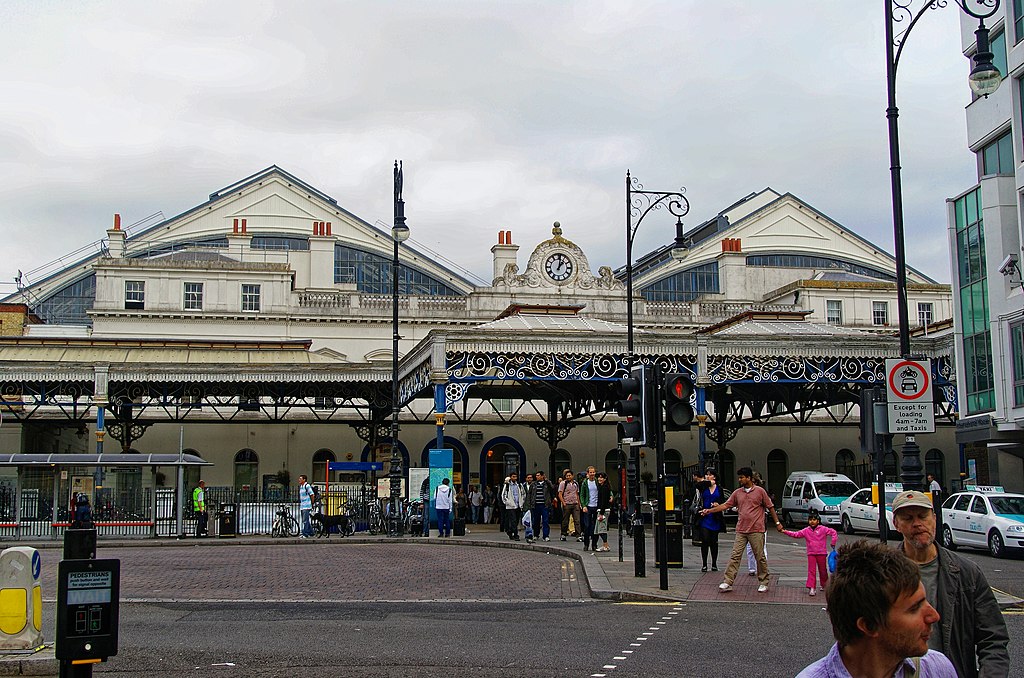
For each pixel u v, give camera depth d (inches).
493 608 587.2
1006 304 1289.4
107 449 1831.9
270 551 1054.4
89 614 286.8
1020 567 861.2
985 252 1341.0
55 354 1659.7
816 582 643.5
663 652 434.3
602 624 518.0
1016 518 957.8
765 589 641.0
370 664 408.2
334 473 1878.7
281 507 1337.4
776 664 406.3
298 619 538.3
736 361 1376.7
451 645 453.4
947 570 209.6
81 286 2539.4
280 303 2071.9
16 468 1245.1
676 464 2028.8
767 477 2060.8
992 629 205.0
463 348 1294.3
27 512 1242.6
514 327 1370.6
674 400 648.4
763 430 2069.4
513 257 2385.6
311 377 1561.3
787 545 1075.3
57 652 283.7
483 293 2133.4
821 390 1736.0
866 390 554.9
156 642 462.0
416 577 765.3
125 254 2448.3
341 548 1099.9
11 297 2491.4
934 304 2338.8
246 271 2070.6
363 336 2087.8
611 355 1336.1
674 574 746.2
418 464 1921.8
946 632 205.2
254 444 1884.8
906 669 147.8
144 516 1267.2
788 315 1633.9
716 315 2236.7
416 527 1294.3
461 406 1979.6
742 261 2461.9
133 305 2026.3
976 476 1460.4
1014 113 1275.8
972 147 1401.3
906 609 143.5
